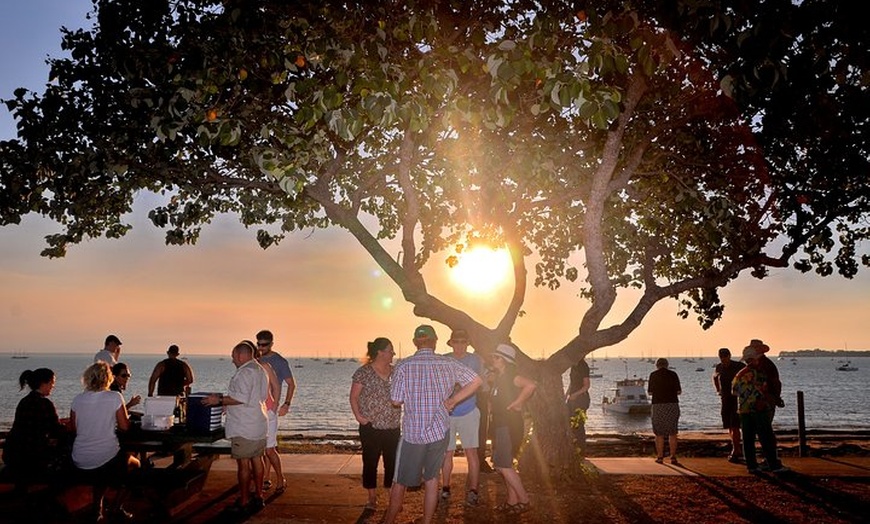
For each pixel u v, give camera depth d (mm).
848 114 8805
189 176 9633
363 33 7387
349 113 6523
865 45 6879
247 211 11844
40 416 7273
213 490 9000
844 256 12602
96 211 10406
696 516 7801
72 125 8633
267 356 9180
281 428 45812
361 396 8008
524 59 6355
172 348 11922
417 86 7680
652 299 10164
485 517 7691
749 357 10828
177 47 8117
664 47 7047
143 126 8617
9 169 8750
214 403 7680
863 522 7578
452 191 10898
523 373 9859
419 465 6617
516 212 10773
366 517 7660
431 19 6852
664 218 11641
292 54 7262
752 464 10656
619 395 66500
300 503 8305
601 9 7000
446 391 6738
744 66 6770
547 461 9680
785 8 6480
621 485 9500
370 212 13156
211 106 7543
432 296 9789
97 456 7070
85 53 8602
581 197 10945
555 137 10070
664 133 10445
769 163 10391
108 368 7402
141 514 7703
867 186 10500
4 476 7070
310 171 9867
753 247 10328
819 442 18219
